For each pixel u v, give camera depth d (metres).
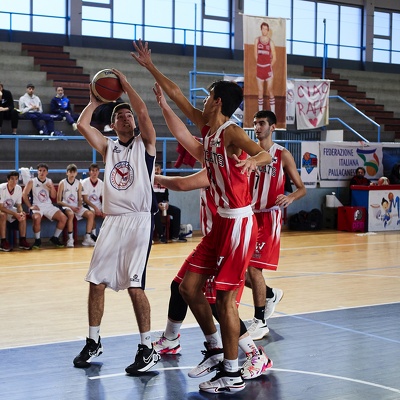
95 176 12.20
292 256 10.98
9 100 13.97
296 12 22.64
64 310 6.70
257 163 3.84
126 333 5.73
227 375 4.22
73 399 4.07
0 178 12.92
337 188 15.57
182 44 21.11
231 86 4.18
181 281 4.92
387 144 15.70
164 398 4.12
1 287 7.98
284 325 6.09
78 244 12.16
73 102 16.62
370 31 23.61
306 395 4.19
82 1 19.61
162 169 14.12
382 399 4.12
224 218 4.27
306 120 16.12
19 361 4.87
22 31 18.89
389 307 6.92
